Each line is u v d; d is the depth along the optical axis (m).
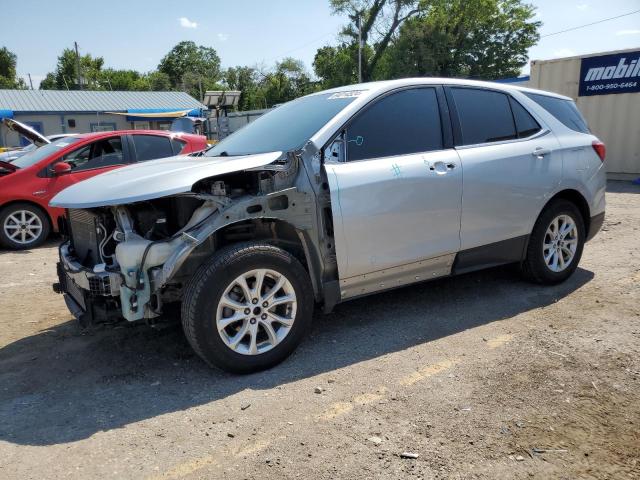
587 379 3.26
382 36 45.62
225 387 3.34
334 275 3.79
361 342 3.94
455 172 4.13
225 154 4.25
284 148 3.82
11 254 7.50
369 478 2.44
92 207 3.31
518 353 3.64
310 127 3.90
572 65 13.51
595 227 5.23
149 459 2.65
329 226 3.71
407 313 4.48
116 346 4.05
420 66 44.12
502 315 4.36
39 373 3.66
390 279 4.03
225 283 3.29
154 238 3.44
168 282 3.40
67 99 36.69
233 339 3.40
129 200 3.19
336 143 3.76
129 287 3.22
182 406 3.14
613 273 5.39
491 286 5.06
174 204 3.59
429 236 4.07
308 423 2.90
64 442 2.82
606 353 3.59
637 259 5.89
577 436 2.70
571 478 2.41
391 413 2.96
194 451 2.70
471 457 2.56
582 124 5.26
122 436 2.85
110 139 8.20
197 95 78.69
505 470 2.46
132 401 3.22
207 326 3.27
